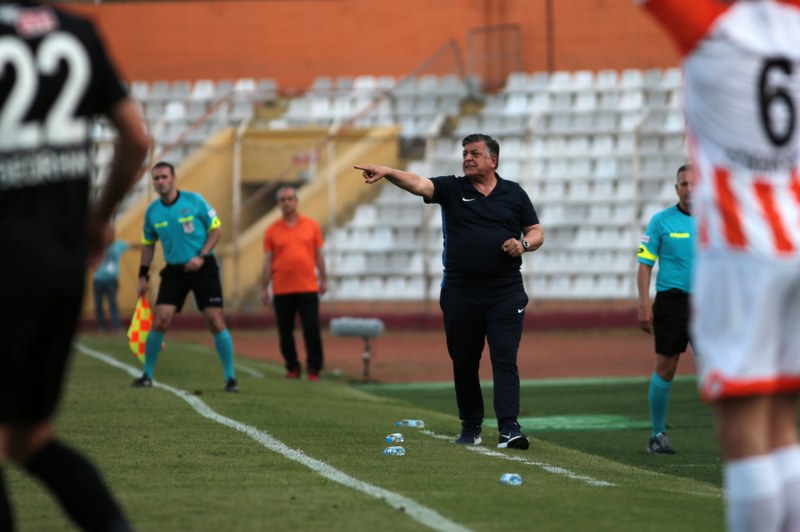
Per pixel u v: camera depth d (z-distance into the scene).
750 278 12.36
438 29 104.62
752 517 12.22
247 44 108.12
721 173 12.63
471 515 16.95
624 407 39.34
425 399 42.31
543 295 84.19
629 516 17.20
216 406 32.66
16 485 19.25
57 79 11.88
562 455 25.95
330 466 22.03
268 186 87.25
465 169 26.83
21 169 11.71
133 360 49.84
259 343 72.69
